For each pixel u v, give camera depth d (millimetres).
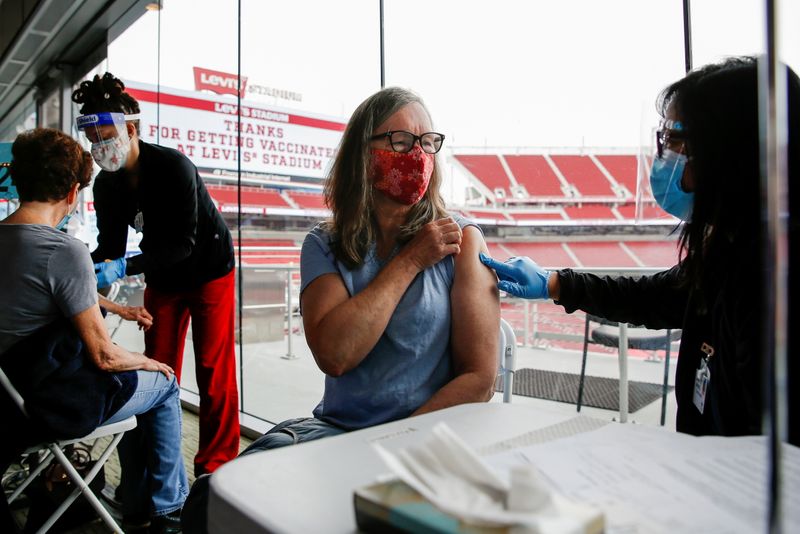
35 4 3938
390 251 1125
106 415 1524
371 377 1039
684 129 839
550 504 353
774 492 320
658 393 3789
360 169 1105
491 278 1117
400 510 373
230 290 2287
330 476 499
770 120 317
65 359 1447
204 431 2266
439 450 417
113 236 2301
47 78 5441
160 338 2260
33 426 1395
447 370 1076
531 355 5246
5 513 1381
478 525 346
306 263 1106
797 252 697
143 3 3795
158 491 1838
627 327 3090
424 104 1156
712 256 827
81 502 1905
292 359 4566
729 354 797
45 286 1419
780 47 317
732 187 789
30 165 1475
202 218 2160
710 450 516
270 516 429
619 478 456
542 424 609
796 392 692
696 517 392
